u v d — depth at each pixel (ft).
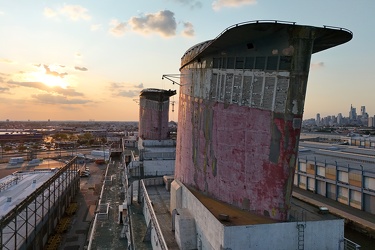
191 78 79.36
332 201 176.76
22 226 115.34
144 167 147.74
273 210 55.62
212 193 68.03
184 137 84.02
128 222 104.42
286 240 53.67
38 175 219.41
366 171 155.94
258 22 48.37
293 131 52.95
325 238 55.93
